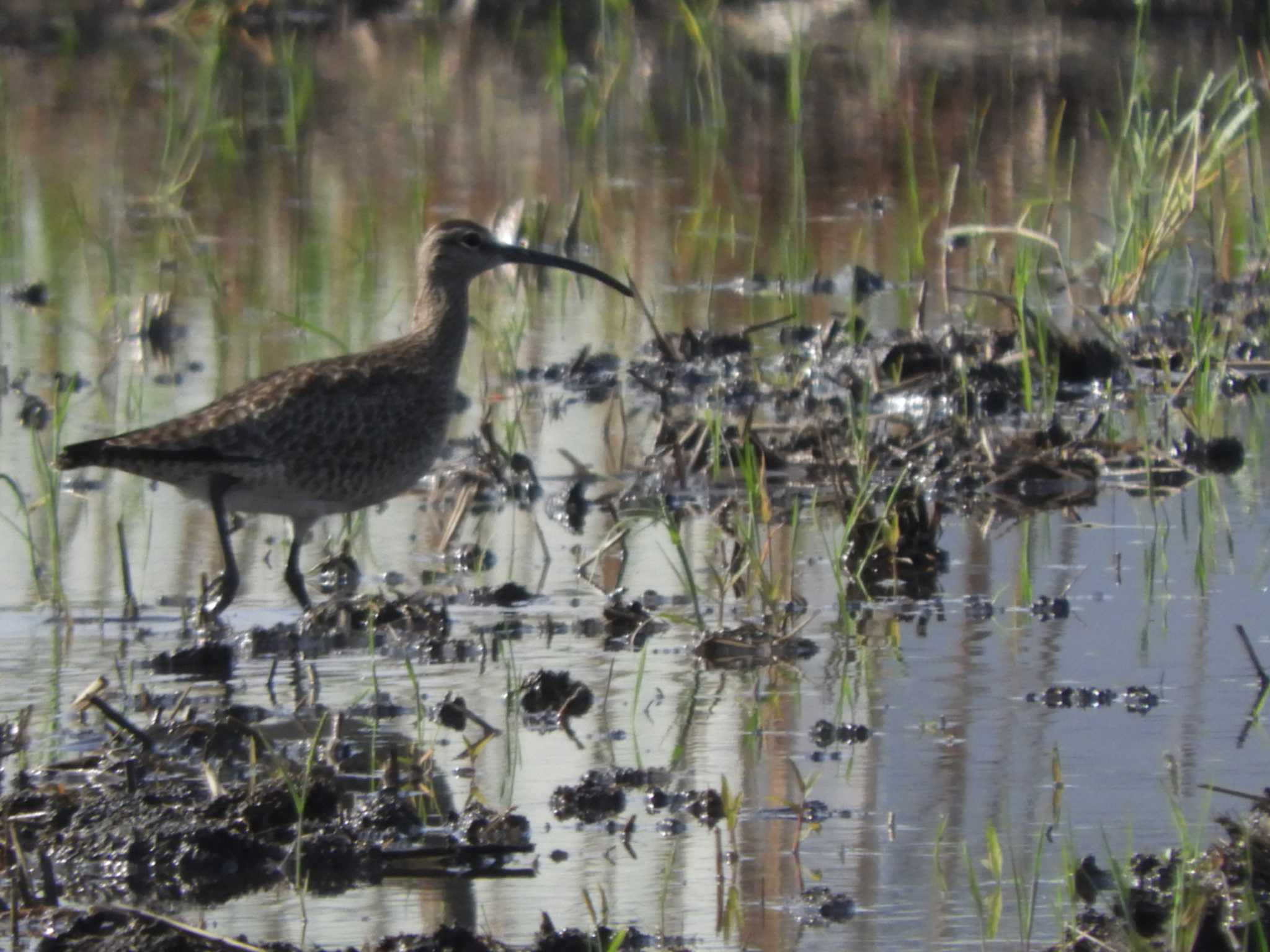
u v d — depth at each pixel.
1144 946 7.34
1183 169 23.36
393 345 13.27
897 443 15.23
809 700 10.32
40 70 31.84
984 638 11.23
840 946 7.59
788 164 26.03
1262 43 28.47
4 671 10.95
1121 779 9.05
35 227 23.30
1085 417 16.34
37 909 7.97
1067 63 29.80
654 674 10.80
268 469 12.27
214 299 19.28
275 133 28.17
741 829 8.69
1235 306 19.28
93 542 13.46
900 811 8.80
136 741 9.67
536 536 13.62
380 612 11.62
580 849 8.55
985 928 7.70
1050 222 21.08
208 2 33.56
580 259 21.78
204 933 7.59
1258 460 15.07
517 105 29.48
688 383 17.44
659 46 31.12
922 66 30.22
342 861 8.41
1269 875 7.77
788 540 13.34
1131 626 11.33
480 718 10.12
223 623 11.82
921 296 17.91
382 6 34.19
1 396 16.69
